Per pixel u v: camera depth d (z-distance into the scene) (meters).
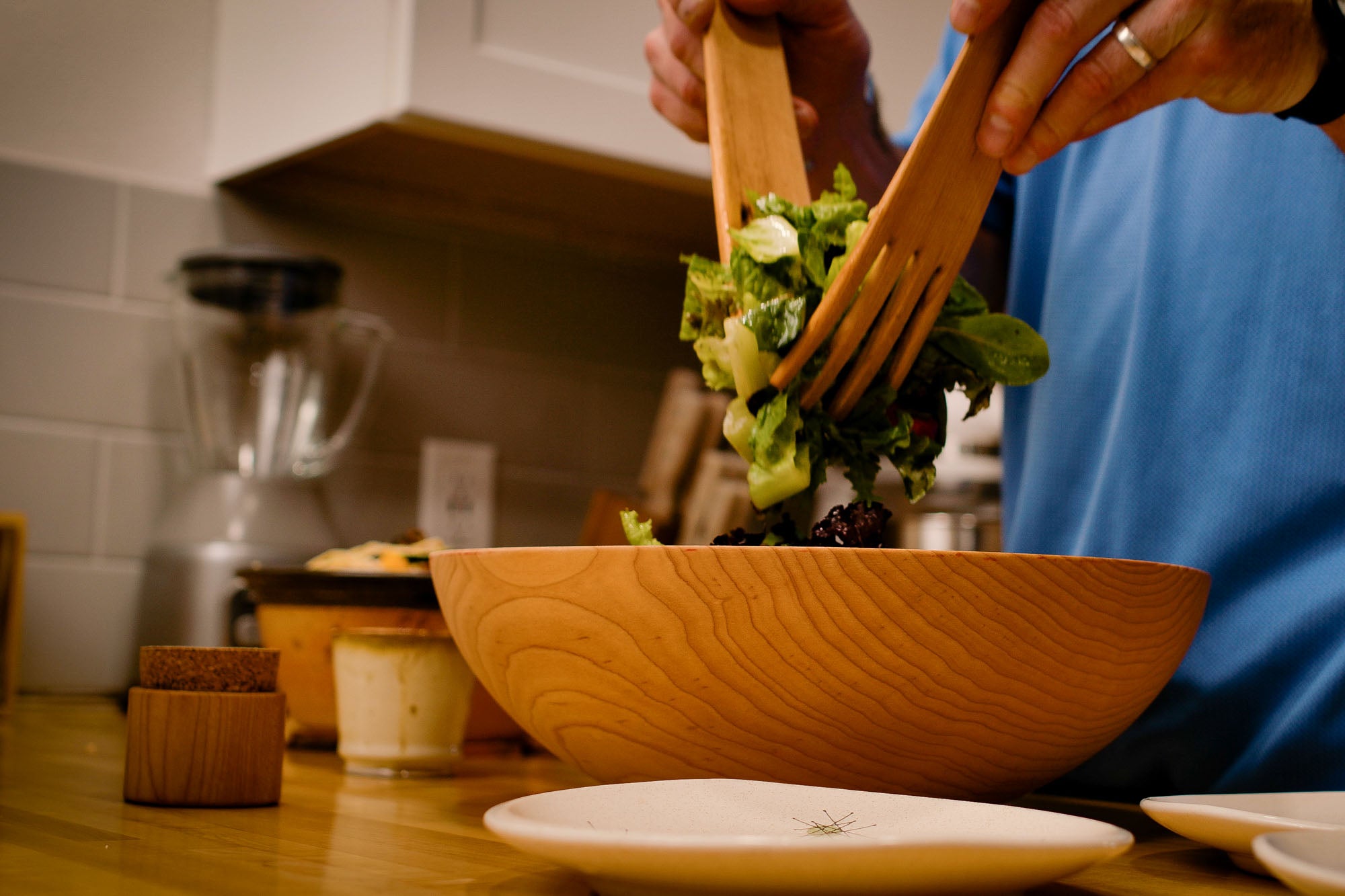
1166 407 0.85
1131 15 0.55
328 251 1.56
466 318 1.66
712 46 0.75
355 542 1.56
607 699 0.53
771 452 0.61
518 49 1.25
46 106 1.42
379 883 0.45
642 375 1.83
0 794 0.68
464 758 0.96
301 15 1.34
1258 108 0.62
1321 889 0.31
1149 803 0.48
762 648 0.50
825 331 0.58
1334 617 0.75
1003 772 0.55
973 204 0.57
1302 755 0.74
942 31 1.58
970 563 0.49
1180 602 0.56
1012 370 0.68
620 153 1.32
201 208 1.50
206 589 1.26
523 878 0.46
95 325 1.43
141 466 1.45
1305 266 0.80
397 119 1.20
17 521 1.24
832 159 0.98
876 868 0.34
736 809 0.48
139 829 0.56
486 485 1.67
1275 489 0.79
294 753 0.96
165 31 1.49
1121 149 0.94
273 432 1.45
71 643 1.40
